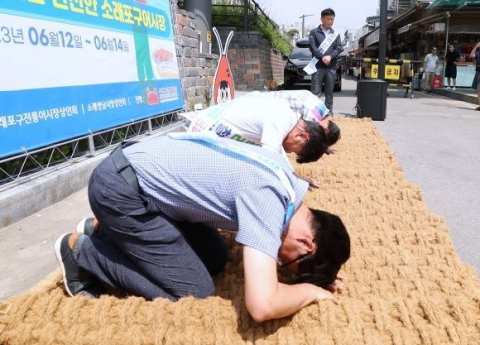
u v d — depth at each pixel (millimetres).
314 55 8250
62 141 4410
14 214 3611
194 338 1772
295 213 2016
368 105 9375
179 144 2084
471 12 18578
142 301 1992
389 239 2840
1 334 1813
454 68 17062
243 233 1781
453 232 3660
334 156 5012
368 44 29266
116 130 5742
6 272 2900
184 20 8297
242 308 1940
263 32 18719
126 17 5742
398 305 1918
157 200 2041
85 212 3895
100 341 1769
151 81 6445
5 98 3625
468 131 8438
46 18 4152
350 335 1735
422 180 5176
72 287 2254
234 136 3197
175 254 2098
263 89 15500
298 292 1867
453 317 1860
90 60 4859
